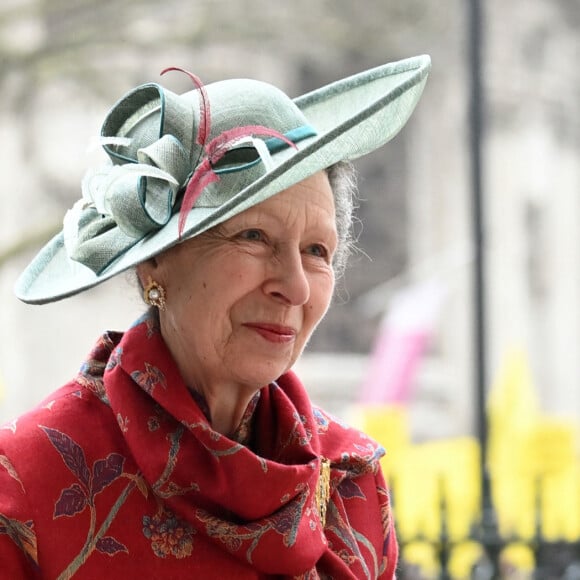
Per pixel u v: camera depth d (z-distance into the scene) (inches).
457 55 1533.0
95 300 1480.1
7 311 1441.9
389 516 183.2
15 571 154.6
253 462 159.2
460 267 1470.2
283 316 161.9
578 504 535.8
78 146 1310.3
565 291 1738.4
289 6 991.0
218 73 1323.8
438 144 1652.3
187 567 158.6
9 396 1444.4
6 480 156.4
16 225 1318.9
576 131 1712.6
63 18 856.3
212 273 160.6
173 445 160.2
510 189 1664.6
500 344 1665.8
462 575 435.2
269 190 154.5
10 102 877.8
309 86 1502.2
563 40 1673.2
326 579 169.8
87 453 161.3
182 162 162.1
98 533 158.1
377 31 1135.6
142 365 164.2
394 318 1033.5
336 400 1595.7
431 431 1583.4
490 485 434.9
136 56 907.4
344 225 177.0
